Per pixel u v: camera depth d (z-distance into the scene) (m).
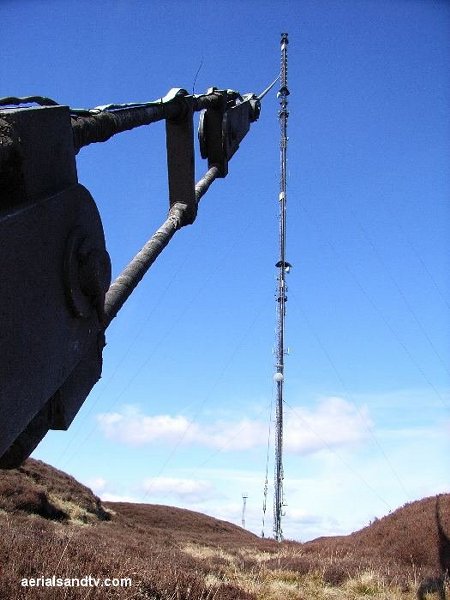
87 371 2.46
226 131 5.29
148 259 3.34
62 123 2.15
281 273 26.78
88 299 2.25
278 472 25.03
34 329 1.92
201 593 10.18
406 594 13.70
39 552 9.78
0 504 22.67
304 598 12.90
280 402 25.75
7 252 1.77
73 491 30.47
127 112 3.16
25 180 1.93
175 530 37.75
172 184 4.12
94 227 2.32
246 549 25.95
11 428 1.84
